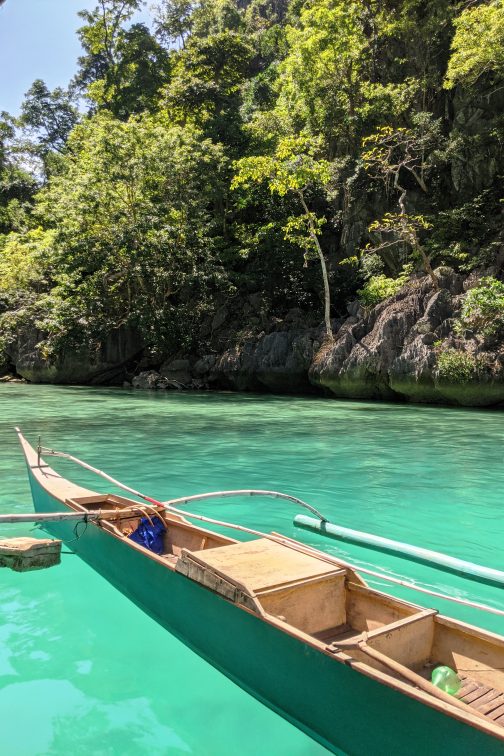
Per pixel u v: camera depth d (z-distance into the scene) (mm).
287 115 35844
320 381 26016
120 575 5590
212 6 52281
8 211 48688
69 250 30672
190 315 32438
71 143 41250
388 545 6367
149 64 45531
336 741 3424
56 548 5684
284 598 4164
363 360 24328
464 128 29344
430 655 4062
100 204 30641
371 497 9180
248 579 4207
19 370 34906
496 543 7211
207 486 9797
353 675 3301
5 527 7609
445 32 31156
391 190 30594
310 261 32562
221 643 4254
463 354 21953
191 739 3619
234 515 8242
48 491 7363
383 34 32656
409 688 3070
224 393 28344
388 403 23594
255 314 32062
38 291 37750
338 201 33000
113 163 30672
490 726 2762
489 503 8867
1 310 37656
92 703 3963
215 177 32500
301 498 9102
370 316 25688
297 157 28375
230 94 40531
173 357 32531
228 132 35719
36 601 5418
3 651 4578
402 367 23203
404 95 30734
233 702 3967
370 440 14359
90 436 14758
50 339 32625
